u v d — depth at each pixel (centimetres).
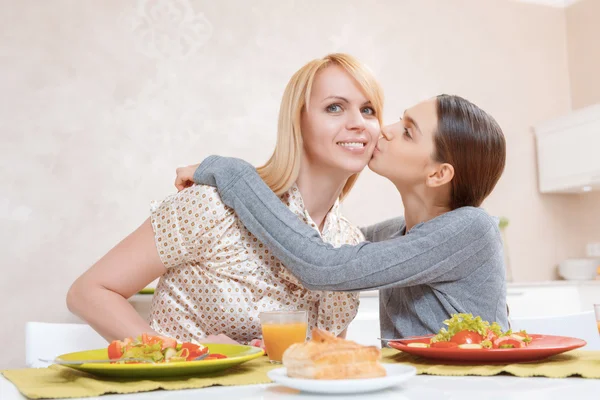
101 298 113
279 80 348
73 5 310
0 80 296
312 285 104
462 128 121
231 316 124
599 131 354
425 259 104
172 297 128
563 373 69
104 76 312
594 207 406
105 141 310
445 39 393
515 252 392
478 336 86
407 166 126
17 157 295
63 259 297
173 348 75
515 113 407
